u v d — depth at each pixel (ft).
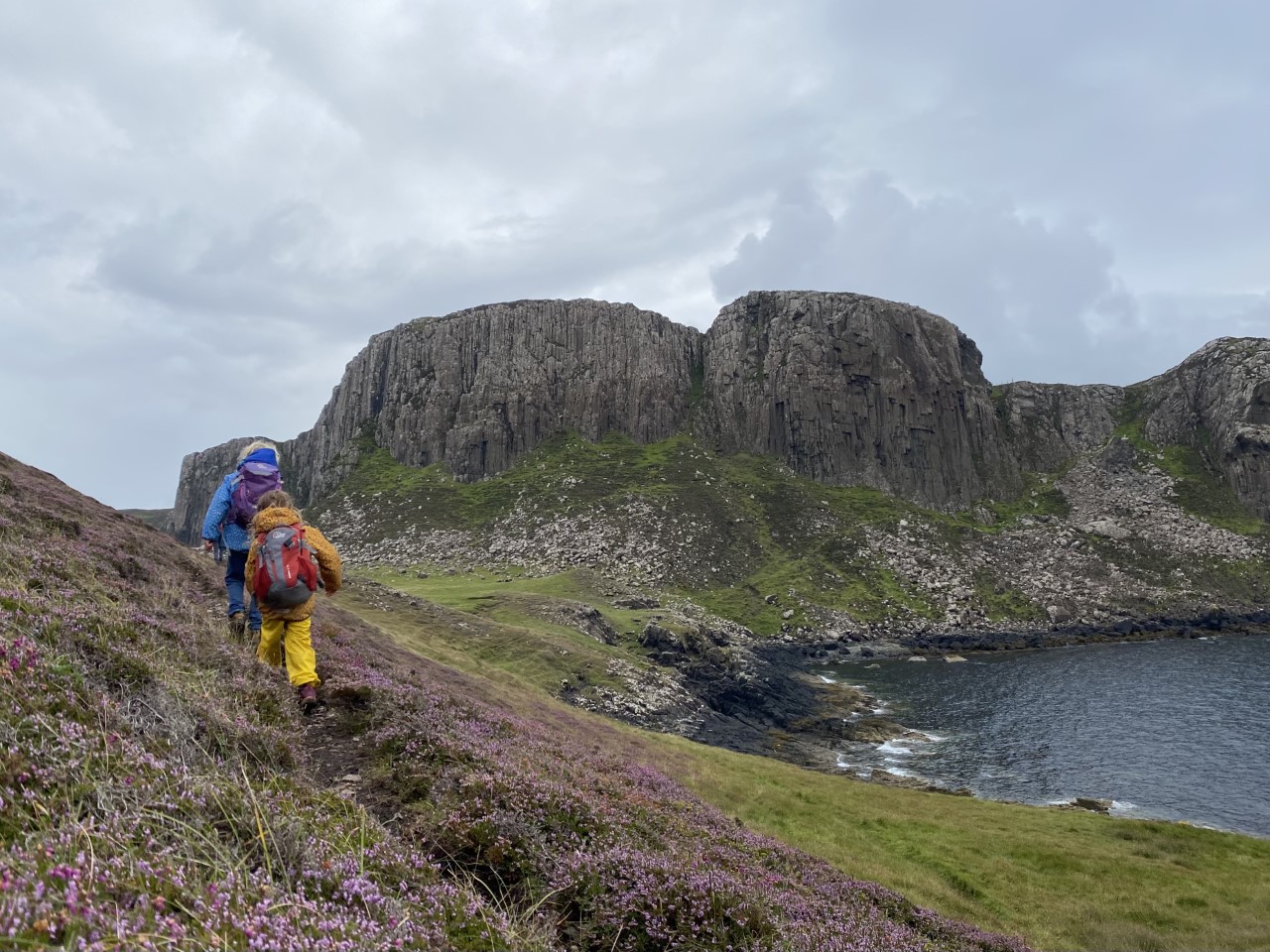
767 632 431.43
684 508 598.34
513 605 307.99
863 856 93.91
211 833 14.83
